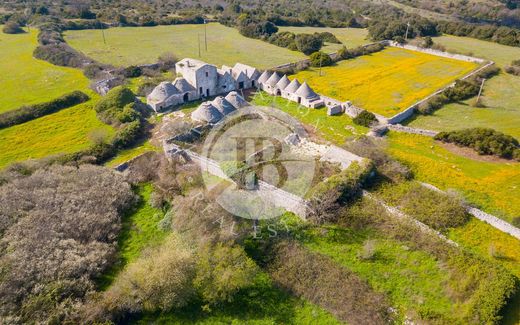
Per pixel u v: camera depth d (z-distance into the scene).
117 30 111.38
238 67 72.69
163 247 32.28
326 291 29.91
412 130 54.38
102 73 72.44
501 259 32.06
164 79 70.56
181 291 28.41
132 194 40.09
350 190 39.22
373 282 30.77
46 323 25.92
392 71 81.81
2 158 46.34
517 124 57.31
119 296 28.09
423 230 34.97
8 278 28.38
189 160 45.62
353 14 135.88
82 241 33.25
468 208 37.44
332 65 85.88
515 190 41.41
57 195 37.41
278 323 27.72
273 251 33.47
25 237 32.19
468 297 28.78
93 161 44.97
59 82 70.31
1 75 72.94
